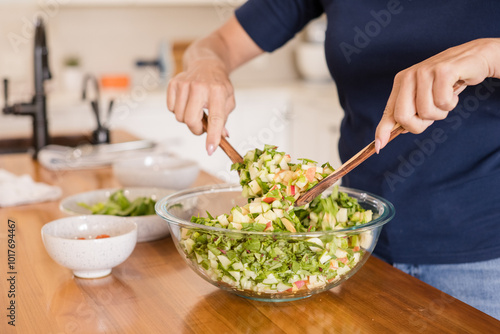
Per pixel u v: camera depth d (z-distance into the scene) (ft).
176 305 2.97
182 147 11.30
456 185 3.76
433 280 3.90
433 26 3.79
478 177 3.71
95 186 5.46
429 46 3.82
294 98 11.73
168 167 5.56
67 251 3.21
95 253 3.22
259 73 13.24
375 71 4.05
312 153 11.27
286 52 13.29
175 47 12.05
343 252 2.85
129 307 2.95
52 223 3.48
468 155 3.72
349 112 4.30
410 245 3.92
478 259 3.75
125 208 4.25
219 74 3.96
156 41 12.39
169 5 12.28
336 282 2.96
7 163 6.56
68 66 11.57
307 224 3.14
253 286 2.87
